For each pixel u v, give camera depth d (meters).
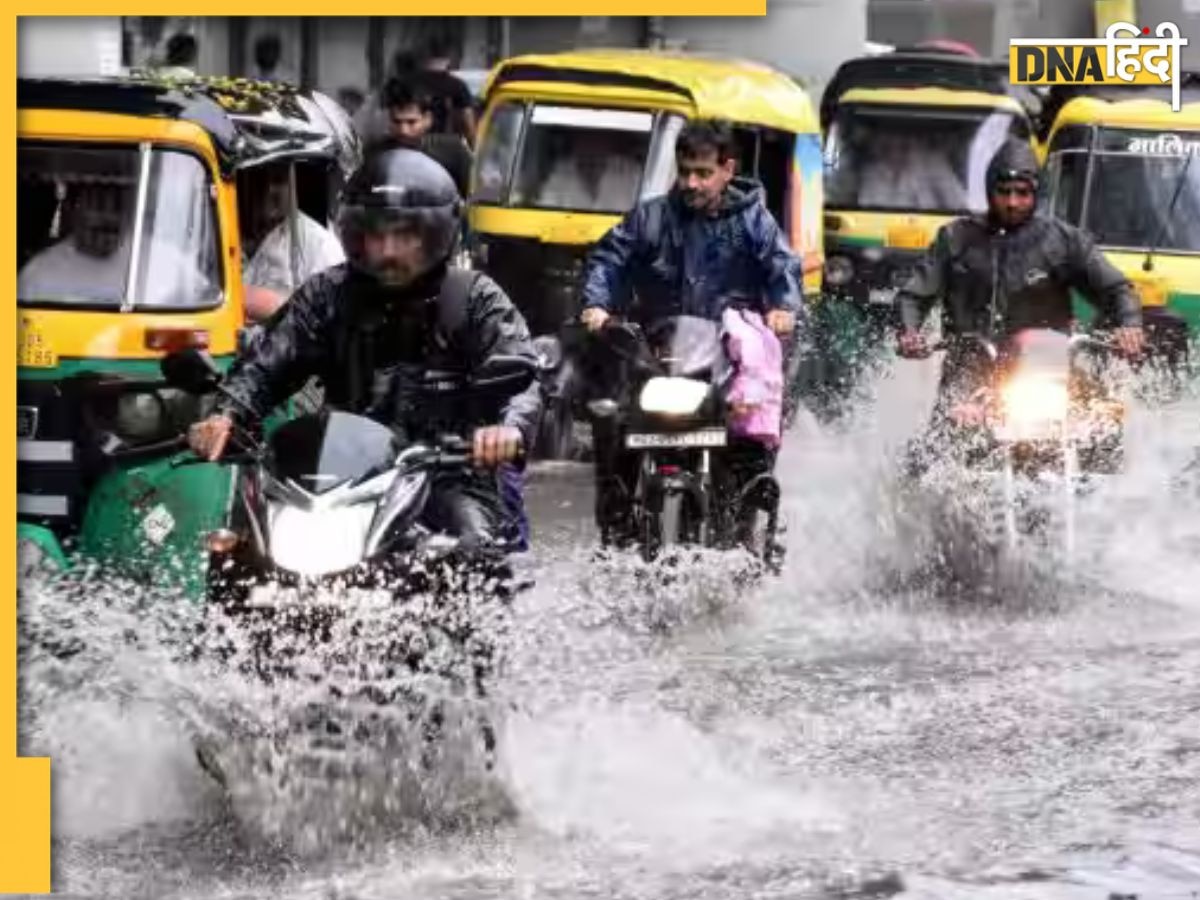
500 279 37.38
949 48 56.69
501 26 57.62
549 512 29.78
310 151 24.55
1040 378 24.34
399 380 15.75
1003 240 25.58
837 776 16.95
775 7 60.62
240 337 18.39
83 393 21.02
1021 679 20.47
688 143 23.08
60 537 20.70
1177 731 18.53
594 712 18.59
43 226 21.67
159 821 15.24
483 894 13.93
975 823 15.77
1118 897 14.12
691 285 23.39
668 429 22.25
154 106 21.95
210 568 14.52
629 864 14.62
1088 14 69.56
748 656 21.17
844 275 48.81
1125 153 44.75
